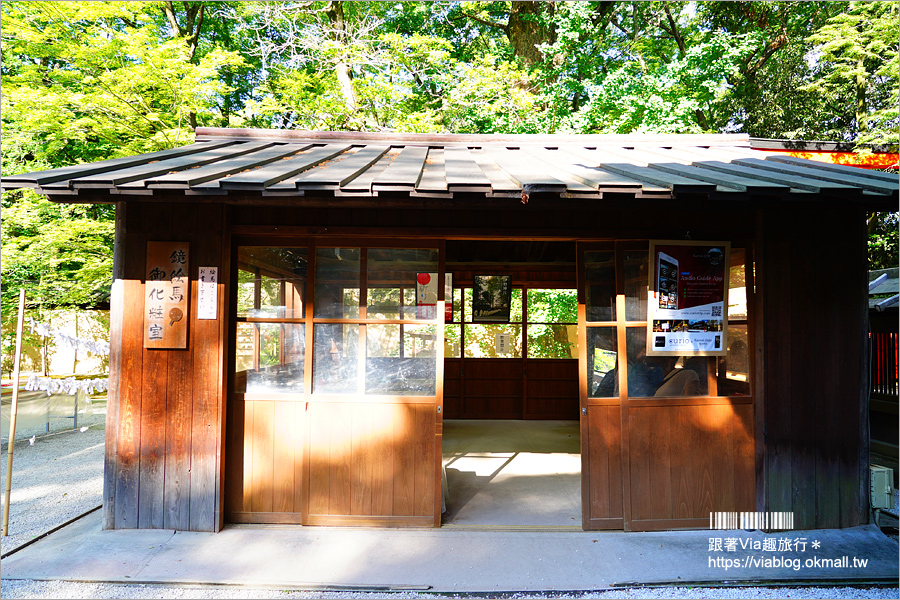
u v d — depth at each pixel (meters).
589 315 4.34
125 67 9.62
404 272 4.31
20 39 9.30
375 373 4.29
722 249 4.32
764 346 4.23
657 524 4.25
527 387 8.98
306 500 4.24
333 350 4.30
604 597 3.38
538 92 12.37
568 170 4.34
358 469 4.26
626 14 14.67
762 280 4.25
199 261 4.19
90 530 4.20
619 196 3.58
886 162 6.89
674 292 4.29
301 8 11.57
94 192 3.61
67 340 6.11
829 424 4.29
